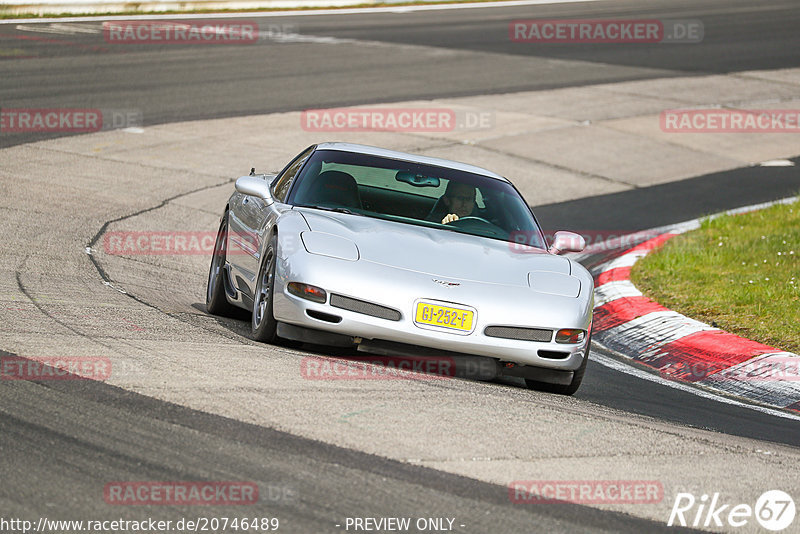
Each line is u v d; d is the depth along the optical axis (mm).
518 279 24719
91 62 80000
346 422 18641
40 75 73438
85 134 59500
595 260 46406
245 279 28188
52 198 45688
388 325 23094
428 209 28031
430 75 88438
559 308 24062
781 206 56188
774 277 39750
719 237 48781
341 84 81250
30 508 13797
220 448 16625
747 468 19016
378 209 27641
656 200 59562
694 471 18391
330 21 116625
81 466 15414
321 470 16125
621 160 68312
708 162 70312
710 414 25156
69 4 103438
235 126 65188
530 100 82438
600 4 146875
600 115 79750
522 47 107125
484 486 16266
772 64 106875
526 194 58344
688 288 38938
